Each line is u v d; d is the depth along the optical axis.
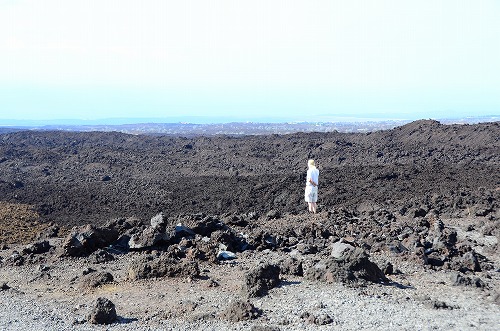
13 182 39.50
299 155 51.09
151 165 50.50
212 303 11.28
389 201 25.78
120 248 16.64
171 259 13.62
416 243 15.92
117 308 11.35
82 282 13.07
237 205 30.45
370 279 12.47
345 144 53.31
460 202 23.98
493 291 12.02
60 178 44.22
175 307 11.12
